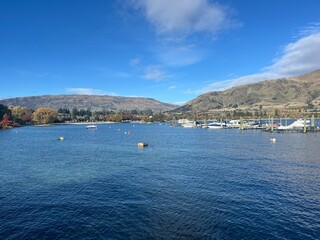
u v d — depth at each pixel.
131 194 47.97
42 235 33.22
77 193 48.94
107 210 40.62
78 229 34.66
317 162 75.81
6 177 61.22
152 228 34.72
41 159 86.25
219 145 120.81
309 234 33.00
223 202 43.41
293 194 47.09
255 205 42.03
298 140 135.00
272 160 79.81
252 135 172.38
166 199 45.12
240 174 61.84
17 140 153.38
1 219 37.78
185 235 32.94
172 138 162.25
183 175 61.62
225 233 33.28
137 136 181.12
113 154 96.94
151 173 64.12
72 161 82.12
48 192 49.66
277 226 35.03
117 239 32.16
